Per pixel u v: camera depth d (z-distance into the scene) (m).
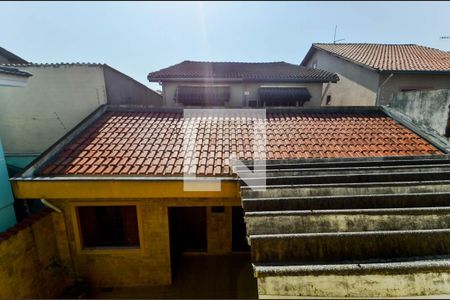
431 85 10.62
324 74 12.16
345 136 6.69
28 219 4.71
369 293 1.85
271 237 2.34
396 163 4.75
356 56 12.59
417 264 1.96
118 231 5.75
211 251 6.75
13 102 7.82
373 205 3.03
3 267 3.97
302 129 7.12
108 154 5.50
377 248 2.25
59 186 4.65
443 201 3.01
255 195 3.41
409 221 2.59
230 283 5.75
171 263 5.71
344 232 2.45
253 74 11.93
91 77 7.99
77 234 5.36
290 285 1.93
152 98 14.50
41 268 4.82
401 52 12.99
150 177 4.73
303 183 3.90
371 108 8.37
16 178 4.62
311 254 2.26
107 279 5.62
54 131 8.11
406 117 7.35
